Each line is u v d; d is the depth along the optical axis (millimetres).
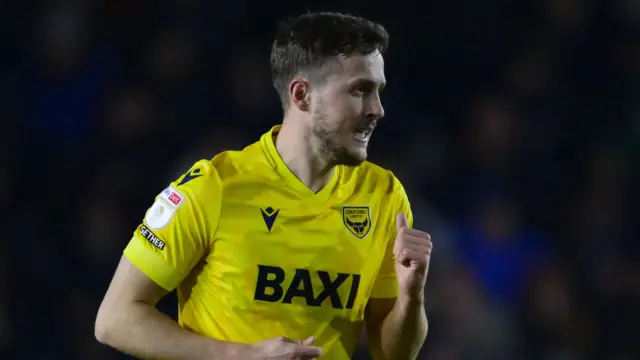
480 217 28234
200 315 12453
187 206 12141
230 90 28844
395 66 31625
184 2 30359
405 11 32125
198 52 29578
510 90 31781
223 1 30562
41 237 26641
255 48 30000
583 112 32031
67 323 25844
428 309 24781
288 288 12227
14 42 29578
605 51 32969
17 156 27953
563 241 29203
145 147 27812
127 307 12078
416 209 26016
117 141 27984
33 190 27516
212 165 12398
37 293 26031
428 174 29047
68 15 29812
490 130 30078
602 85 32531
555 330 27094
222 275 12195
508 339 25906
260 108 28547
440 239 25688
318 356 11695
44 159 28062
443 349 24750
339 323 12547
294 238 12312
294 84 12461
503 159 29875
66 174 27750
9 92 28922
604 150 31234
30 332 25703
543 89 31938
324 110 12219
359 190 12906
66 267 26406
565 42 32906
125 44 29766
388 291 13203
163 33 29891
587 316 28000
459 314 25172
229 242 12172
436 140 30250
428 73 31797
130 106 28328
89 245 26344
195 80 29000
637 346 27969
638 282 28828
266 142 12766
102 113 28688
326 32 12164
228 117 28484
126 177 27172
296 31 12438
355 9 31719
